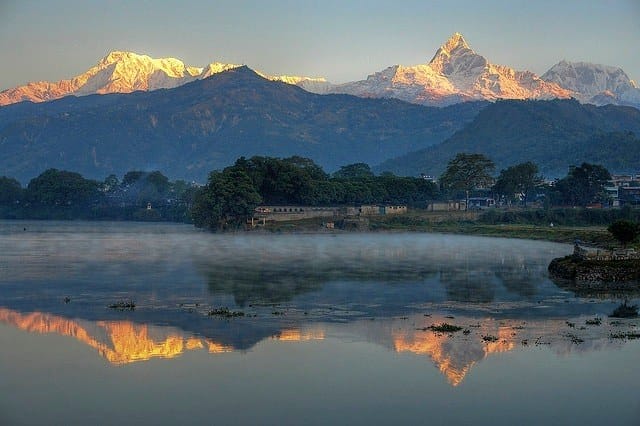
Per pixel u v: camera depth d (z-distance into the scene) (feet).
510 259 619.26
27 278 460.14
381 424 191.21
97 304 355.97
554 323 311.27
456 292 406.62
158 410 200.23
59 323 306.35
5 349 261.24
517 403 207.31
